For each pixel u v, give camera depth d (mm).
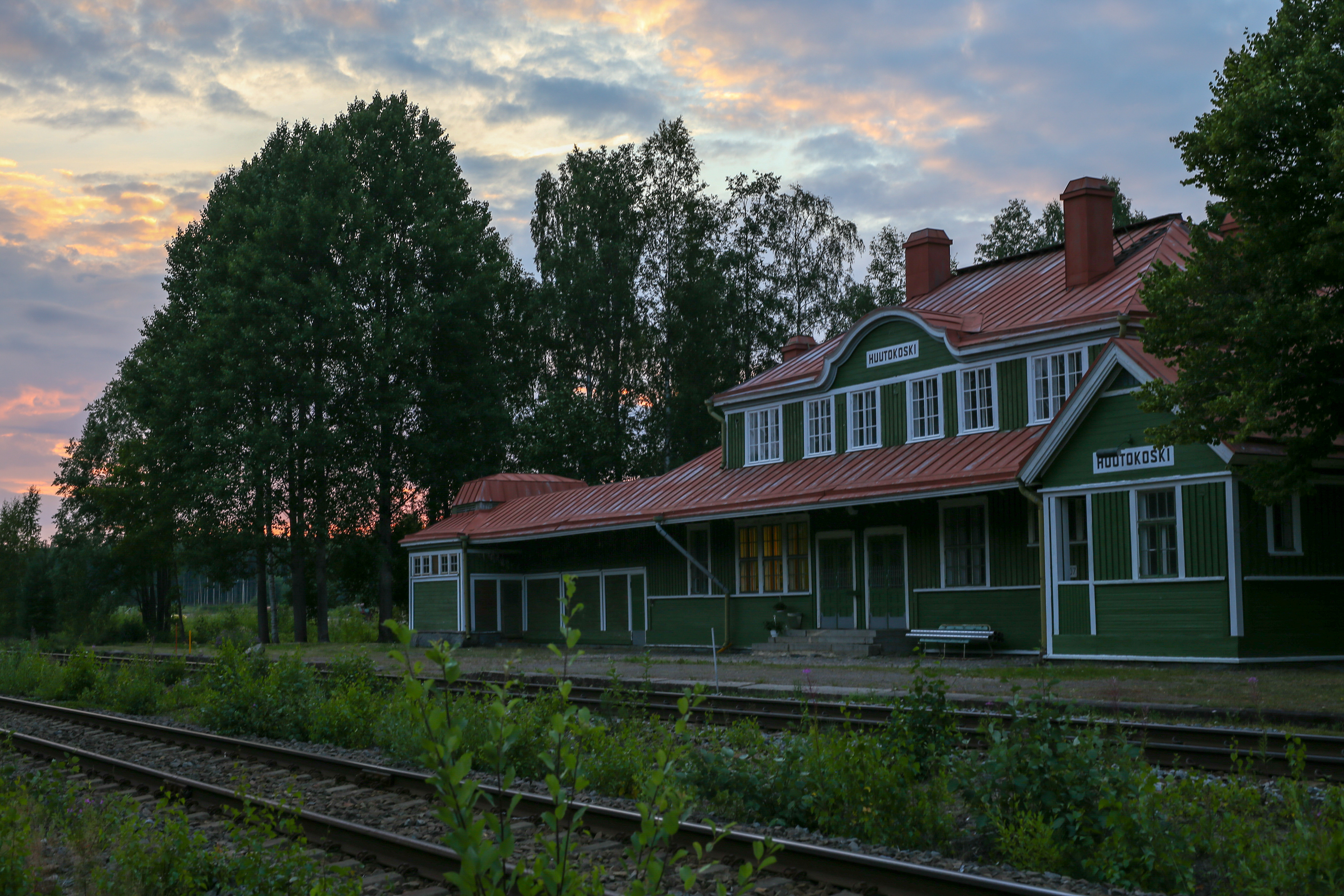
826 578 31234
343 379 50688
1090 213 28984
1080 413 23453
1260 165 17125
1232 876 7590
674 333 58219
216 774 13664
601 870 5285
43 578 67438
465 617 41844
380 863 8781
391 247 52219
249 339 48312
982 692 17844
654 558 37094
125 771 13172
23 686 27859
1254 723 14359
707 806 10539
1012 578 26094
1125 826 8141
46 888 8133
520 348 60375
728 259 59594
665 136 61500
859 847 8969
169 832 8656
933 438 29781
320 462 48219
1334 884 7008
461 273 54500
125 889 7891
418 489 54469
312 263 51250
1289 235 17391
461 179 57844
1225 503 21016
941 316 29828
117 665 31781
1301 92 16859
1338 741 12016
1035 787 8750
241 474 48594
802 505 29641
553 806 10125
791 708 17578
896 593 29188
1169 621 21797
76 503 73500
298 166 51656
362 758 14641
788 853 8406
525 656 32719
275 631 64000
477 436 54094
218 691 18984
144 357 61625
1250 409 16922
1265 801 9500
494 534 40875
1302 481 17969
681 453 58938
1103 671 20875
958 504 27625
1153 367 21875
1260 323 16922
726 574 34406
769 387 34625
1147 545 22422
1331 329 16609
